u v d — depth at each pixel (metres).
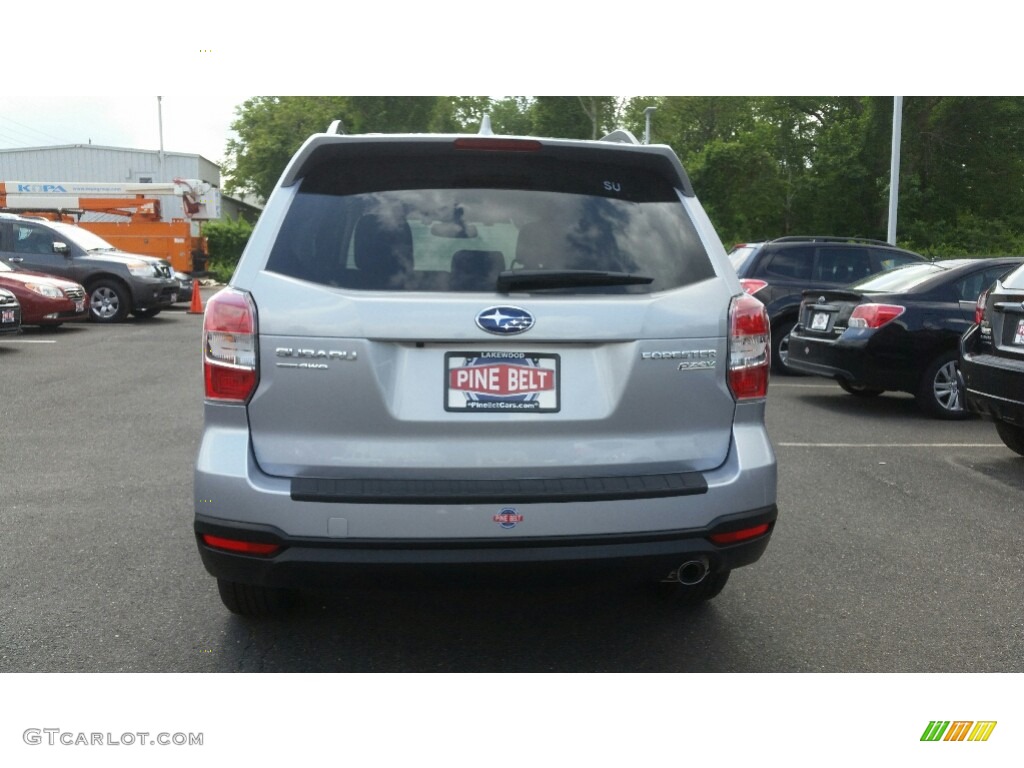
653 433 3.27
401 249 3.19
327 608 4.18
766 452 3.38
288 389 3.13
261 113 59.09
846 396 10.78
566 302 3.17
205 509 3.16
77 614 4.05
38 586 4.37
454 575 3.11
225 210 64.44
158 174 68.62
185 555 4.82
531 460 3.18
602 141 3.84
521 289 3.18
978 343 7.03
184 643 3.79
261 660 3.66
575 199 3.33
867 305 9.24
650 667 3.66
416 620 4.07
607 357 3.22
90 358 13.45
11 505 5.72
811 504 6.00
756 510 3.33
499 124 58.66
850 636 3.96
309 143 3.23
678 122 58.31
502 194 3.29
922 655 3.79
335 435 3.14
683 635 3.95
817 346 9.72
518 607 4.23
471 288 3.16
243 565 3.16
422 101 55.94
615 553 3.16
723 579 4.05
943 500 6.13
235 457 3.14
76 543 4.99
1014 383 6.50
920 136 47.00
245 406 3.16
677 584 4.14
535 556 3.11
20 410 9.10
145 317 21.16
